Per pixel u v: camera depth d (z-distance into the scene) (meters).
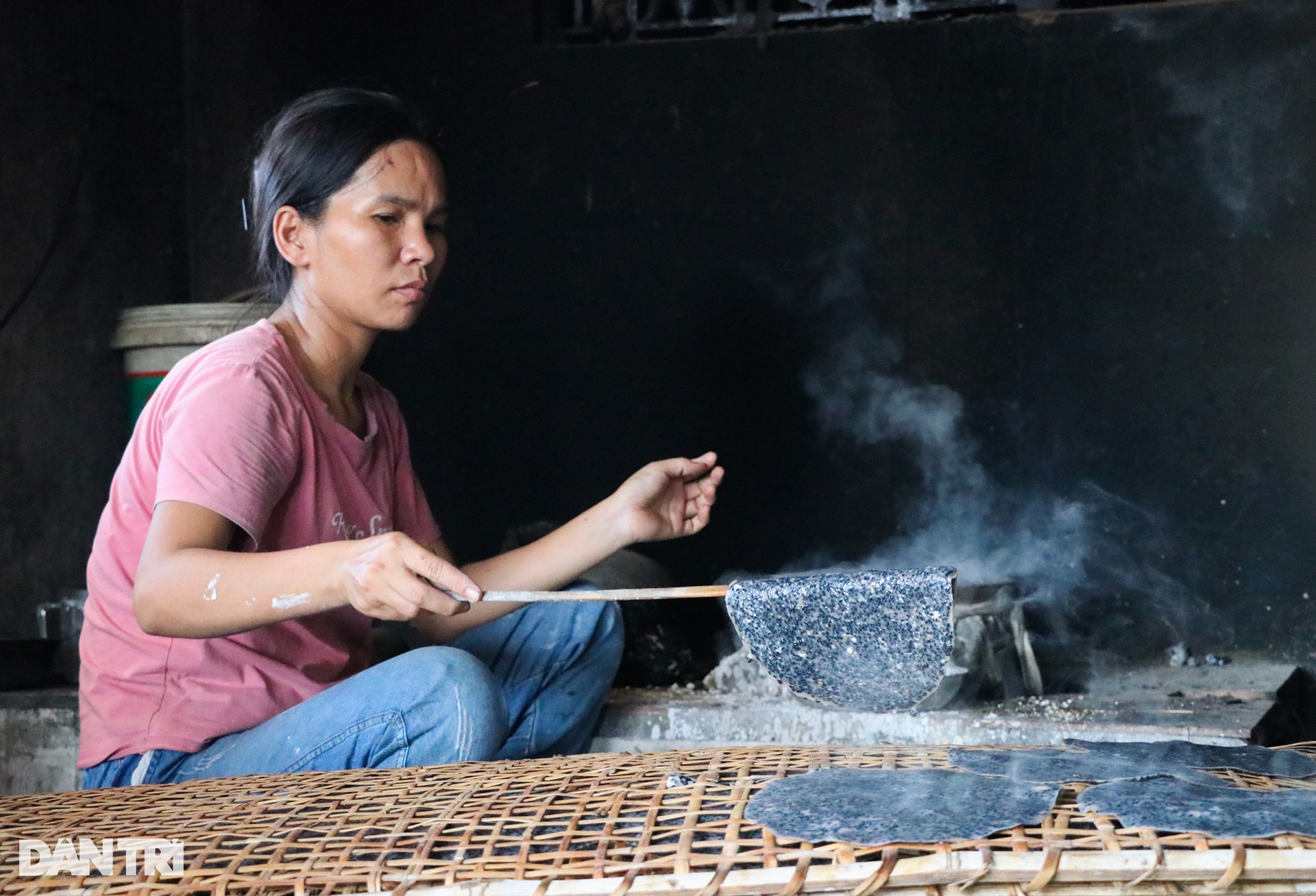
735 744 2.37
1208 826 0.93
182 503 1.61
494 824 1.07
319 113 1.78
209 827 1.15
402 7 4.02
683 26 3.88
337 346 1.87
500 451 4.00
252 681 1.73
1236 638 3.46
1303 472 3.42
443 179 1.83
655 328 3.90
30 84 3.47
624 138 3.92
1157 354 3.54
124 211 3.78
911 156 3.72
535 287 3.98
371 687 1.67
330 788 1.28
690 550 3.85
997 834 0.95
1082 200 3.61
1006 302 3.66
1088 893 0.91
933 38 3.70
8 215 3.38
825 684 1.30
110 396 3.69
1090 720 2.28
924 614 1.25
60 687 2.78
